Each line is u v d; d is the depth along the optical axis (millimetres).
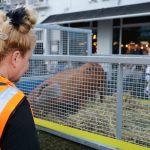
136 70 2654
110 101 2957
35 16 1245
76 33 6129
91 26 14930
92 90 3119
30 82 3859
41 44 5500
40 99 3756
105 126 3039
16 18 1199
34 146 1082
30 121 1099
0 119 1055
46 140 3391
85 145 3137
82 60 2947
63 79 3439
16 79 1291
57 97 3535
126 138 2854
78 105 3309
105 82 2965
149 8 11398
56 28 5520
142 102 2705
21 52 1244
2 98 1090
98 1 14289
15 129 1059
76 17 14312
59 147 3201
